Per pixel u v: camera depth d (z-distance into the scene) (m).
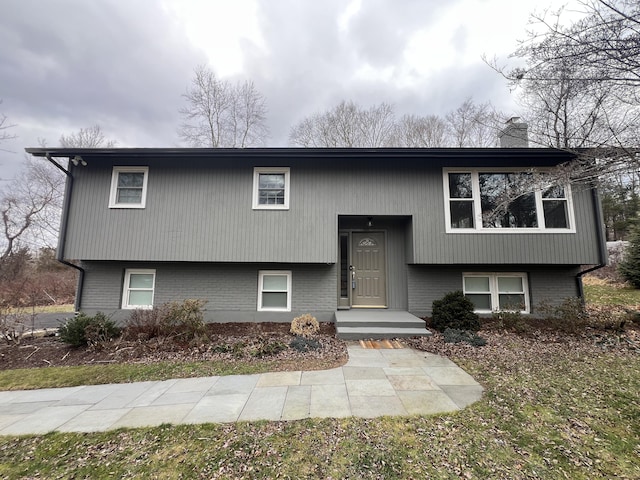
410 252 7.78
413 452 2.67
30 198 20.77
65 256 7.50
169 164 7.82
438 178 7.72
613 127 4.62
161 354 5.63
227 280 8.08
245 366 5.00
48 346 6.13
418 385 4.09
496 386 3.97
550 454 2.62
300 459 2.60
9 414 3.52
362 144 18.69
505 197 6.38
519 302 7.92
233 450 2.73
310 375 4.55
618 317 6.86
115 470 2.51
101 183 7.73
